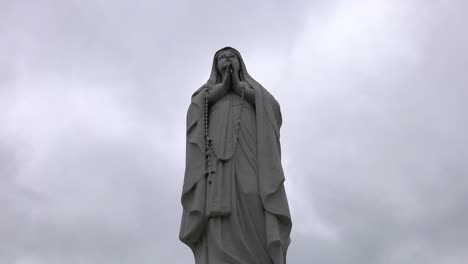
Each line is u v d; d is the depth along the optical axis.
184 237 20.28
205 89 22.56
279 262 19.78
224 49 23.48
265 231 20.08
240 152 21.11
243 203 20.22
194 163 20.91
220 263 19.31
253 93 22.16
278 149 21.83
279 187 20.62
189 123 21.91
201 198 20.27
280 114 22.80
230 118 21.64
